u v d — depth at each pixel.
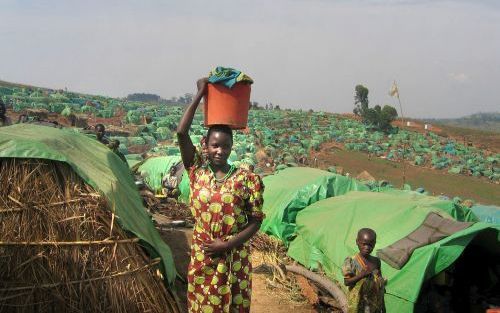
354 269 5.05
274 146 44.66
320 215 9.89
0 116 10.70
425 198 9.48
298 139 54.81
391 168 45.06
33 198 5.14
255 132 53.31
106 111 55.03
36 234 5.02
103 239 5.32
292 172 12.43
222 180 3.34
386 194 9.84
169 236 9.88
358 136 65.94
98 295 5.13
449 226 7.33
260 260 9.37
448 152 61.50
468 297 7.73
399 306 6.82
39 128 7.05
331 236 8.91
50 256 5.02
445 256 6.83
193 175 3.43
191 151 3.44
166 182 15.20
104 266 5.23
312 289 7.90
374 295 5.04
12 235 4.91
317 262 9.00
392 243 7.37
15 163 5.24
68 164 5.45
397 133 74.06
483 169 50.09
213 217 3.30
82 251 5.19
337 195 10.98
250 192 3.36
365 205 9.08
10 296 4.77
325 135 60.31
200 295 3.37
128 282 5.34
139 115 57.62
